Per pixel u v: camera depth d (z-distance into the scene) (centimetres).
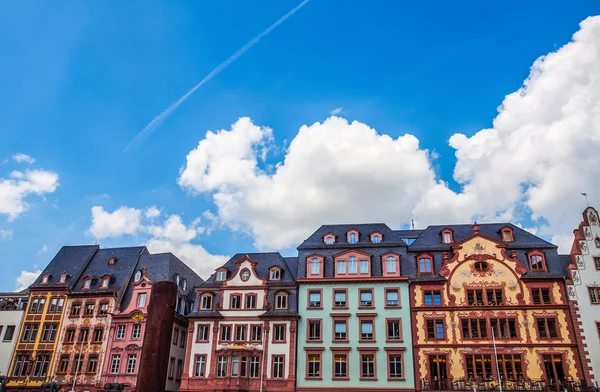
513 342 4944
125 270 6675
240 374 5281
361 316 5362
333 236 6022
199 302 5809
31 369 5988
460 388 4747
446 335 5100
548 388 4600
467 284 5281
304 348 5316
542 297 5088
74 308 6278
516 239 5584
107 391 3400
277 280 5812
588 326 4869
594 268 5122
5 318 6412
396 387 4966
